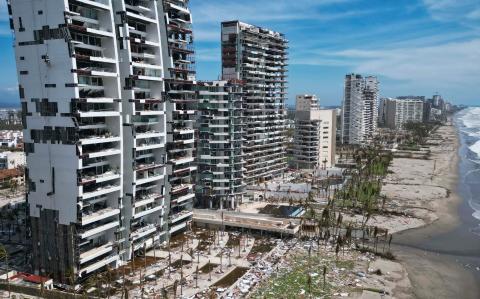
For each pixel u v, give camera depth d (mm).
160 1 134875
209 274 121188
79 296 102688
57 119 106688
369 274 123938
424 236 164125
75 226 107812
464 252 148500
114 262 120938
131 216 124500
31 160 112125
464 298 113562
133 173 122938
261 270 123625
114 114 115188
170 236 148750
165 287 112312
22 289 107562
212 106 182000
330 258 134875
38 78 107875
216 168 185625
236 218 165750
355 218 180750
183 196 150875
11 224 166875
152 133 130125
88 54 112562
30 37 107188
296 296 107688
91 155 108688
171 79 138625
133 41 122062
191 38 152500
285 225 157750
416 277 125250
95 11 114688
